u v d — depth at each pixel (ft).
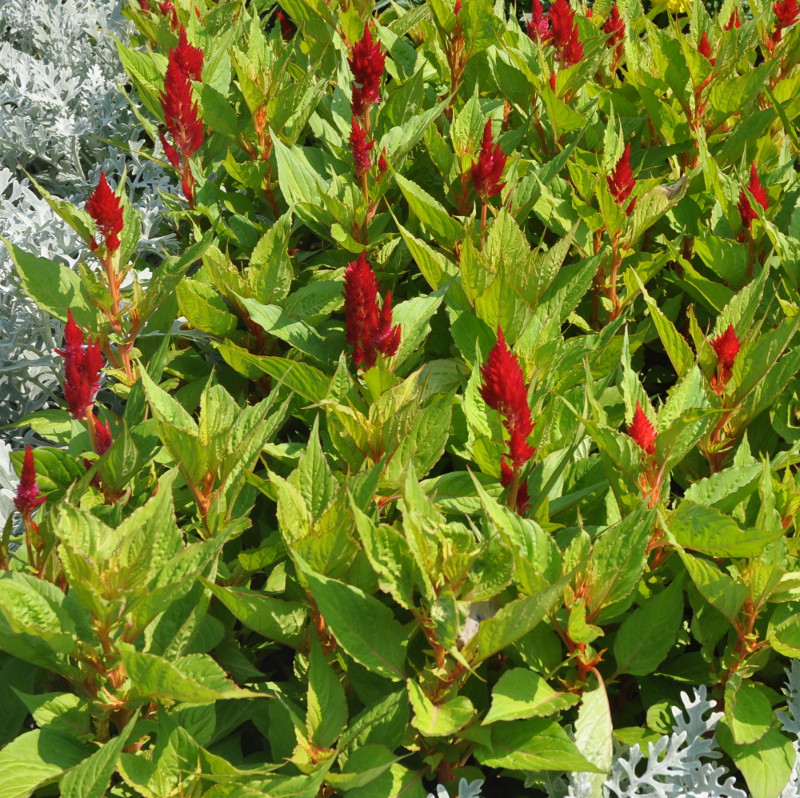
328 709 3.17
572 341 3.80
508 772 3.33
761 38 4.93
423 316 3.72
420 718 3.09
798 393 3.85
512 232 3.81
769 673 3.51
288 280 3.89
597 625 3.37
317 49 4.78
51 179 5.24
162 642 3.24
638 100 4.74
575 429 3.57
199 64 4.38
